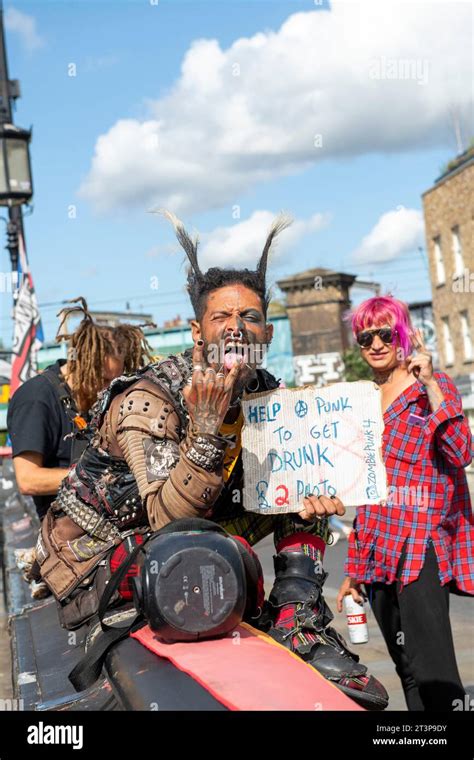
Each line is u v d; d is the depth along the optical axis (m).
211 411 1.69
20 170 10.18
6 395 13.70
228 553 1.54
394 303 3.40
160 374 1.90
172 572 1.50
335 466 1.94
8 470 11.04
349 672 1.71
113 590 1.85
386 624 3.50
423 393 3.28
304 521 2.04
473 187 32.50
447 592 3.29
